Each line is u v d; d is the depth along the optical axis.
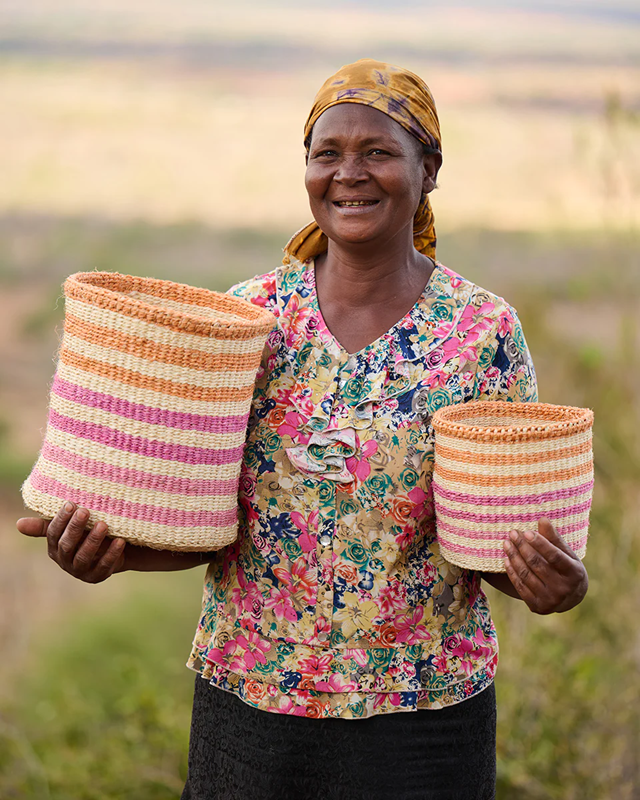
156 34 41.84
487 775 2.21
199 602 5.17
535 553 1.96
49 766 3.46
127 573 5.86
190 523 2.04
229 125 30.94
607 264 4.12
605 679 3.45
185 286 2.25
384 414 2.10
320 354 2.14
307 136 2.17
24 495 2.11
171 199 23.45
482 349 2.14
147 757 3.48
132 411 2.00
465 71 27.89
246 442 2.16
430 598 2.14
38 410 11.18
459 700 2.15
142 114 31.28
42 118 30.66
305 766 2.12
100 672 4.39
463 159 20.11
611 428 3.84
